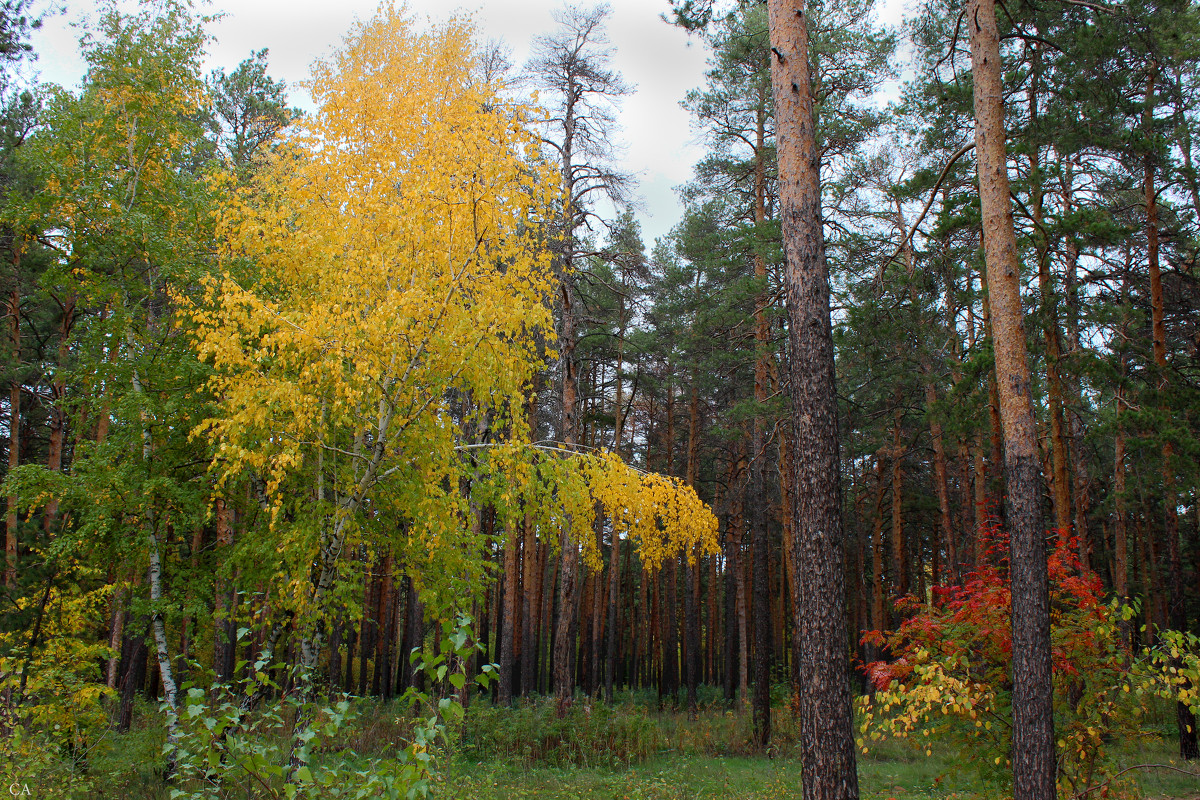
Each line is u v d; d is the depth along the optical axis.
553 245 14.23
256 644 16.89
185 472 9.67
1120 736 6.89
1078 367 11.70
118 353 9.30
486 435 11.38
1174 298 15.19
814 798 5.16
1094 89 9.50
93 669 9.04
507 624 16.75
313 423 7.85
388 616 23.53
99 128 9.70
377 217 8.27
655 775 11.13
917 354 14.23
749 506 23.59
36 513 15.46
